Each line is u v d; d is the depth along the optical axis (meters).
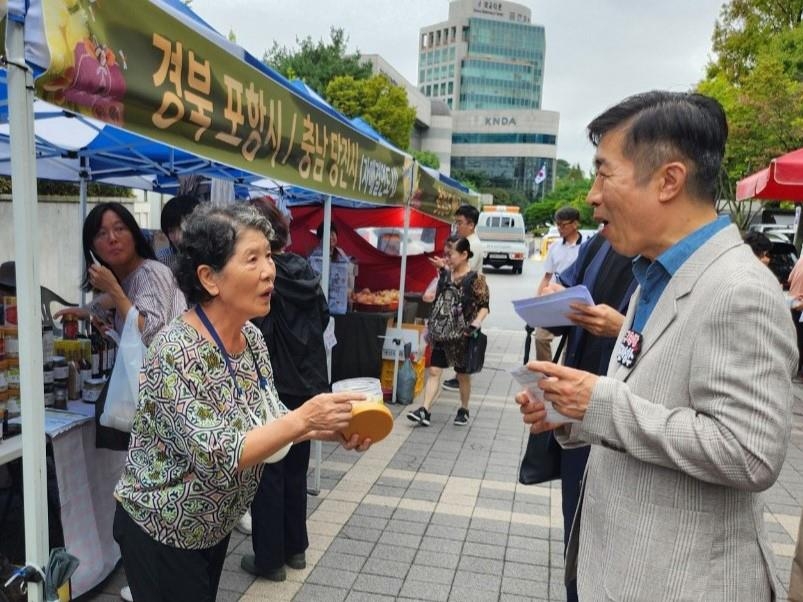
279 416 1.87
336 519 3.75
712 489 1.24
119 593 2.91
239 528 3.60
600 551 1.37
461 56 109.19
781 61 15.52
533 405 1.54
